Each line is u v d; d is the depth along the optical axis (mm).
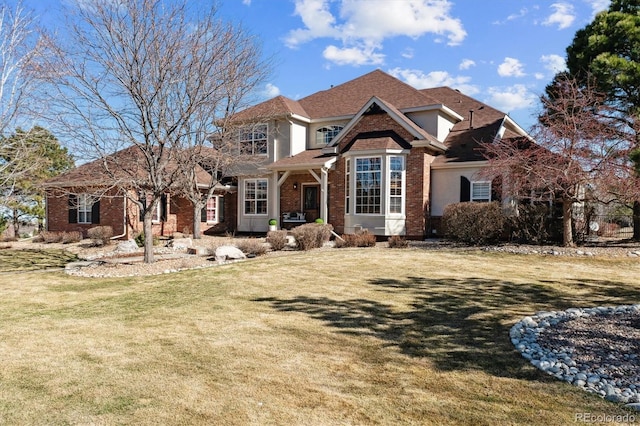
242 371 4664
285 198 22688
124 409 3812
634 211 15406
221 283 9656
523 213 15039
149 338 5867
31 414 3721
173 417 3670
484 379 4426
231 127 19188
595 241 15414
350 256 13055
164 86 12242
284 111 21594
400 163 18172
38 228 26531
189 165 15914
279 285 9273
